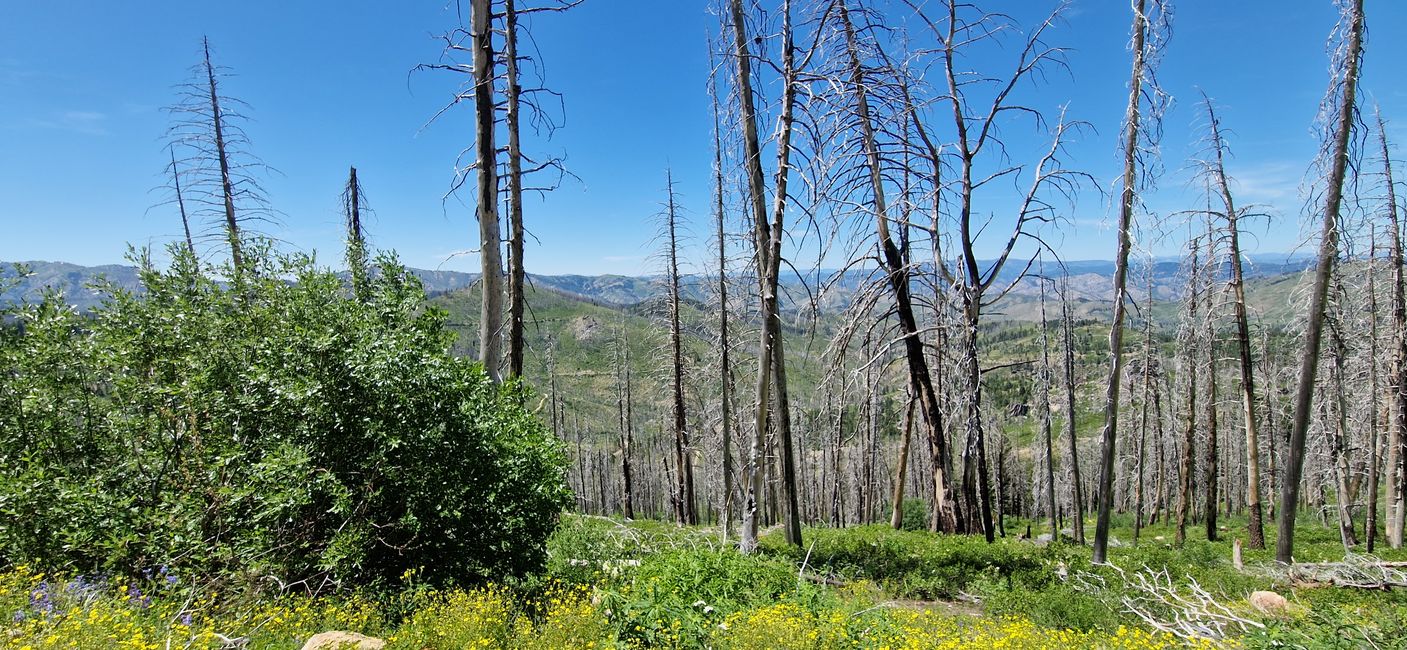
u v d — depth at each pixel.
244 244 8.58
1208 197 16.78
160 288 7.89
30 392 7.22
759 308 11.48
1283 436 31.06
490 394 8.09
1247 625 7.13
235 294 7.98
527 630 5.74
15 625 4.72
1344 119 10.49
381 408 6.87
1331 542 22.77
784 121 10.52
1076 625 7.70
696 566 7.62
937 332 14.24
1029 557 11.84
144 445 7.28
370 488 6.77
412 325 8.11
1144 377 25.34
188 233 18.03
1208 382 21.50
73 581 5.74
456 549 7.14
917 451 32.66
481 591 6.63
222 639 5.14
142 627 4.97
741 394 23.16
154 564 6.27
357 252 8.78
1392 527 21.44
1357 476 24.48
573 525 10.77
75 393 7.57
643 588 6.64
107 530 6.33
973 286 12.98
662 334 25.20
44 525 6.25
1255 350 21.31
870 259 13.29
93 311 7.70
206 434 7.15
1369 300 18.22
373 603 6.35
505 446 7.32
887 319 14.77
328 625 5.82
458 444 7.05
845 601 7.88
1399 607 7.79
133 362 7.28
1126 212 10.74
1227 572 10.71
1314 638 6.24
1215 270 17.70
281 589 6.31
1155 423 29.61
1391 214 15.42
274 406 6.83
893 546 12.77
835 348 13.69
